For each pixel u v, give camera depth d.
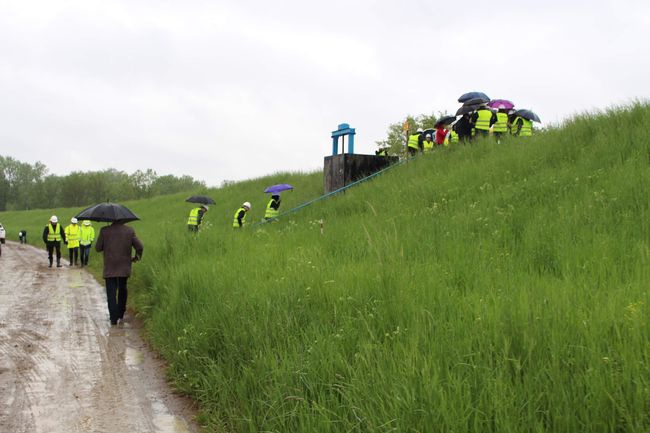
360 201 14.55
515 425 2.68
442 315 4.30
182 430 4.46
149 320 8.17
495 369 3.18
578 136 12.35
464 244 7.48
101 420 4.66
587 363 3.09
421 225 9.31
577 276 5.33
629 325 3.42
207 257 9.32
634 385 2.78
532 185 10.19
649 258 5.41
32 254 24.61
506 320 3.79
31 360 6.44
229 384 4.66
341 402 3.61
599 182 9.10
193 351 5.62
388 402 3.17
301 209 16.77
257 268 7.30
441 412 2.90
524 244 7.21
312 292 5.61
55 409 4.90
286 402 3.85
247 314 5.46
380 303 4.84
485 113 16.53
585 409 2.72
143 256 12.13
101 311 9.68
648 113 11.82
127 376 5.87
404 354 3.60
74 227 18.34
